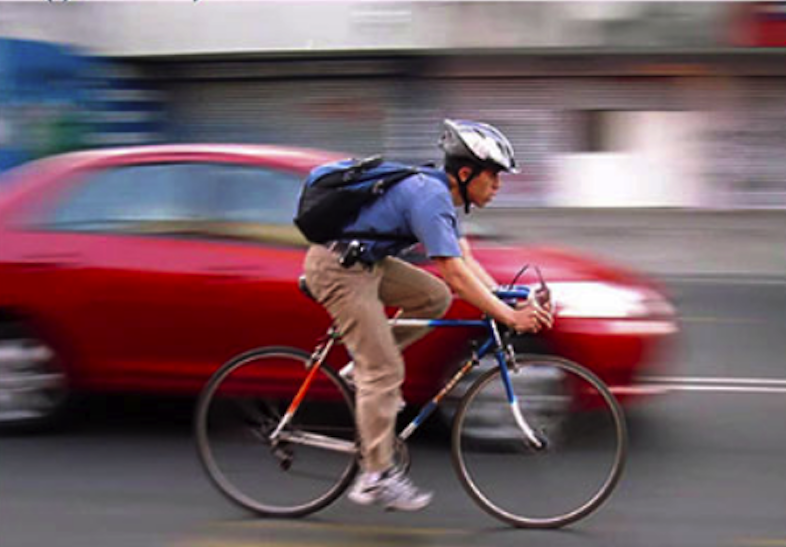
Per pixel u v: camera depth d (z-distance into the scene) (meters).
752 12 18.52
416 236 4.19
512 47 18.98
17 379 5.68
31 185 5.79
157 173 5.70
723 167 19.98
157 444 5.60
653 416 6.27
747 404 6.55
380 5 19.12
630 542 4.35
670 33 18.64
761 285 12.46
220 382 4.59
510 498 4.49
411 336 4.54
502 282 5.42
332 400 4.52
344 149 20.64
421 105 20.30
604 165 20.14
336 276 4.24
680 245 16.03
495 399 4.49
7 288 5.62
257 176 5.62
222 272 5.47
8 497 4.82
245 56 19.95
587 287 5.45
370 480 4.31
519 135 20.17
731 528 4.52
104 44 19.88
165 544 4.29
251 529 4.46
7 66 19.50
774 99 19.72
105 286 5.56
